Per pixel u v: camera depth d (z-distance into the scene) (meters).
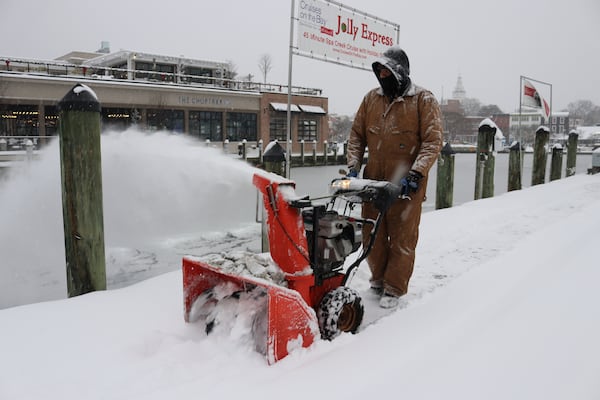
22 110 26.66
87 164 3.92
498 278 4.44
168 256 6.93
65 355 2.86
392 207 3.97
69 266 4.05
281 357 2.79
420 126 3.93
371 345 3.01
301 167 29.44
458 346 2.96
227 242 7.82
